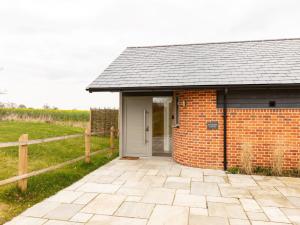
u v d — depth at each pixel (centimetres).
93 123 1691
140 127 1122
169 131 1109
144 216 488
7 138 1159
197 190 652
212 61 1041
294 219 480
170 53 1189
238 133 879
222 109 891
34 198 568
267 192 639
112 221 464
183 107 950
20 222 454
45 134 1384
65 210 512
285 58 980
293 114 842
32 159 894
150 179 754
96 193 622
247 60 1005
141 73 1035
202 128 908
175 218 481
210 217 487
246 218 484
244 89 870
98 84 990
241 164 860
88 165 888
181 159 962
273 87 837
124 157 1105
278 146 849
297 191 648
